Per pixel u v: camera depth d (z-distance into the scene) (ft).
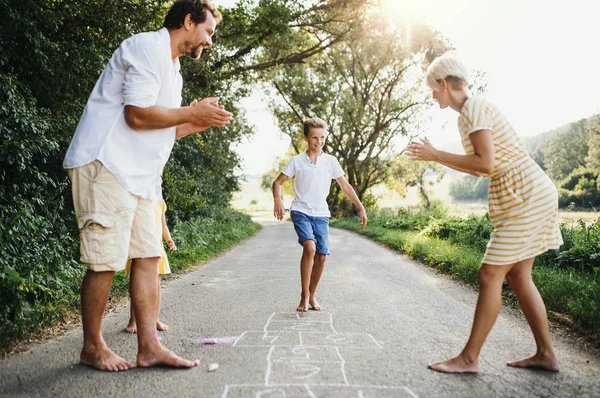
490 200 9.43
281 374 8.84
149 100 9.09
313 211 15.21
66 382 8.36
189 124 10.67
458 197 248.11
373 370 9.12
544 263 21.16
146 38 9.30
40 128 17.81
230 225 58.34
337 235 62.23
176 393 7.88
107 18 22.70
